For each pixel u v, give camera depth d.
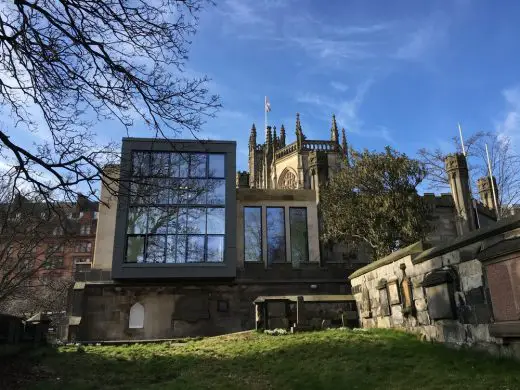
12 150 8.22
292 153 58.62
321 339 13.92
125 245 25.36
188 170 26.22
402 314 14.49
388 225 24.73
